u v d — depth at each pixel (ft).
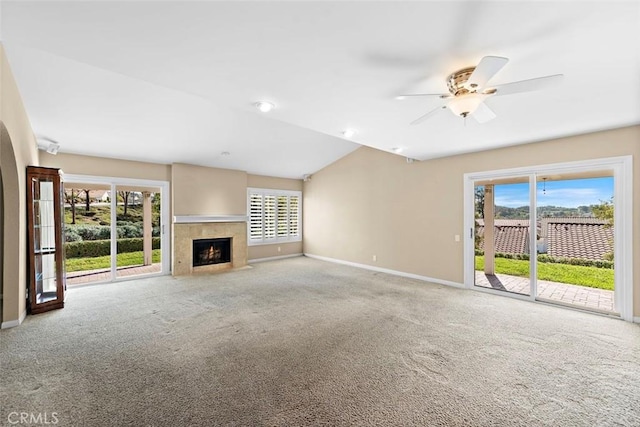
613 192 11.77
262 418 5.88
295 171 25.49
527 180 14.24
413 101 8.67
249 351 8.75
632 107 9.11
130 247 24.06
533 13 4.80
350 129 11.55
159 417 5.90
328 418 5.89
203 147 17.60
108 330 10.36
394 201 19.75
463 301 13.71
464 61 6.42
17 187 10.71
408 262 18.89
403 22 5.07
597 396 6.60
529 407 6.23
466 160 15.94
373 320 11.30
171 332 10.18
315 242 26.63
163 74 6.99
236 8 4.65
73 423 5.72
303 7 4.66
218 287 16.40
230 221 22.33
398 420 5.83
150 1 4.43
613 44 5.67
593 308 12.12
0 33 5.21
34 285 12.02
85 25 5.02
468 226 15.94
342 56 6.22
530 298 13.74
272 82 7.46
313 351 8.75
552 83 6.11
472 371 7.64
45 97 10.62
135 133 14.64
